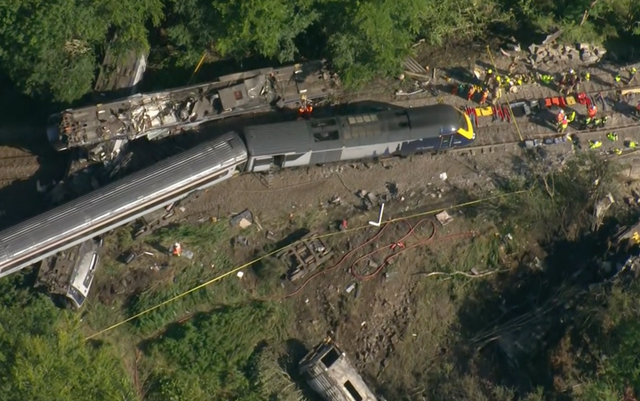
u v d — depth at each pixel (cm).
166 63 18925
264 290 17425
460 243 18000
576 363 17375
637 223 18338
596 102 19662
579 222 18500
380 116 18112
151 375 16612
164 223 17675
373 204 18200
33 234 16312
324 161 18088
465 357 17612
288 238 17800
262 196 18100
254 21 17162
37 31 16775
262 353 16938
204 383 16625
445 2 19550
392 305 17588
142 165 18012
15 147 18200
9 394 14762
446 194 18412
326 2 17512
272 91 18238
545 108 19475
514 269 18125
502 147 19025
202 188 17600
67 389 14988
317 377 16725
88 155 17638
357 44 17962
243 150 17438
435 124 18150
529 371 17575
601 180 18662
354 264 17625
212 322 16950
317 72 18512
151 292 17112
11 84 18588
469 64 19850
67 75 17462
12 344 15262
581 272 18212
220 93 17925
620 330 17038
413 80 19500
